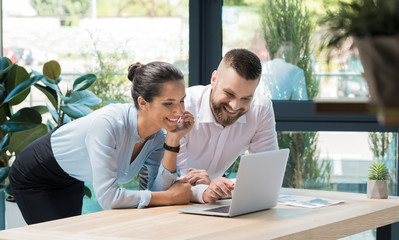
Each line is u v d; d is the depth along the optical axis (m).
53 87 3.37
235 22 3.60
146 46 3.76
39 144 2.40
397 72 0.80
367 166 3.55
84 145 2.24
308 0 3.52
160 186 2.25
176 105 2.10
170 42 3.72
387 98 0.80
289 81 3.56
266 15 3.58
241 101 2.36
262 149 2.66
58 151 2.33
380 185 2.37
